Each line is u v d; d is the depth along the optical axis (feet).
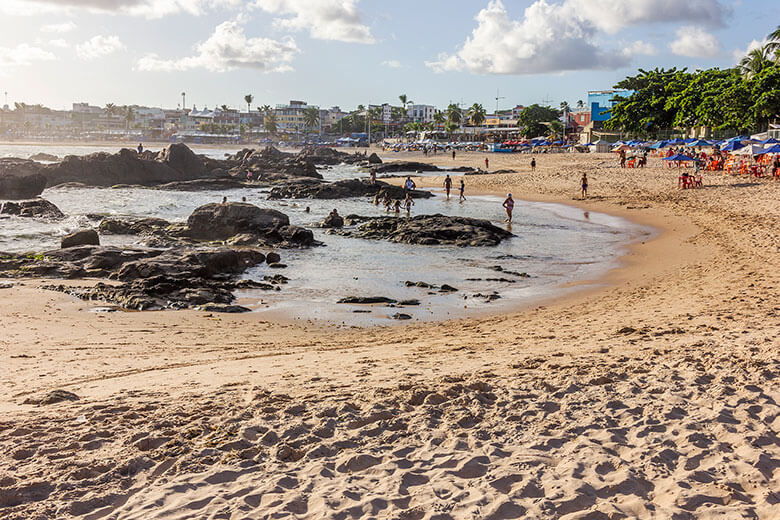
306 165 239.30
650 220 111.04
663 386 25.64
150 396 26.81
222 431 21.52
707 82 242.78
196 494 17.01
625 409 23.27
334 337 47.09
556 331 43.70
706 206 118.83
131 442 20.54
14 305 54.39
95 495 16.85
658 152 253.24
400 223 105.81
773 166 148.05
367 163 319.68
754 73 215.51
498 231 100.48
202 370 33.71
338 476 18.34
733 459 18.74
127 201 150.20
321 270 75.72
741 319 41.34
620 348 34.17
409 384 26.66
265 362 36.06
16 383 31.65
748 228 91.91
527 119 500.74
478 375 28.40
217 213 98.48
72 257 73.05
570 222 114.62
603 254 84.12
